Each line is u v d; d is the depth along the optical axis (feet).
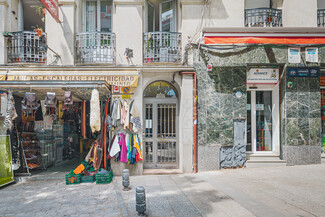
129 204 15.07
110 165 23.29
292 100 24.64
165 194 16.83
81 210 14.30
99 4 26.48
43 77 21.81
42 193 17.87
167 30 27.32
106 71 23.25
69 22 24.16
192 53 24.35
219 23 24.88
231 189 17.46
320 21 26.53
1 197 17.01
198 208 13.96
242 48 24.45
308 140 24.62
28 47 24.75
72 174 20.75
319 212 12.74
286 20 25.41
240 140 24.47
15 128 23.41
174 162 26.37
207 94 24.22
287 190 16.70
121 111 23.16
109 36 24.64
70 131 35.32
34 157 24.90
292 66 24.64
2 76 21.65
